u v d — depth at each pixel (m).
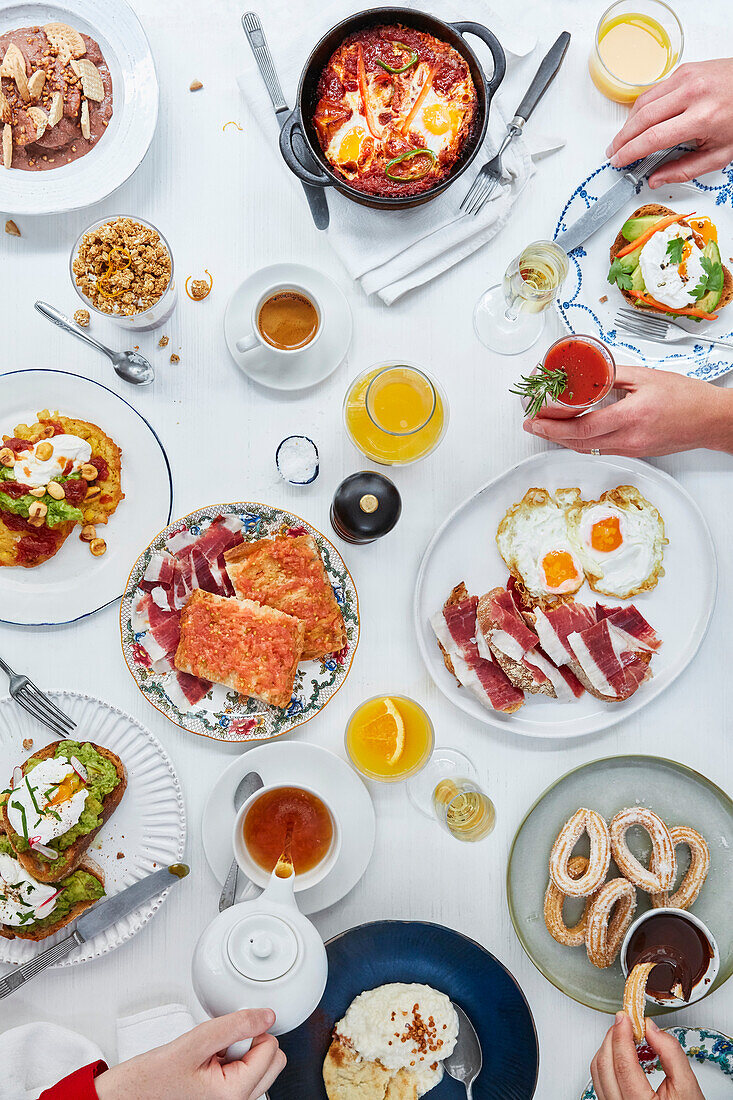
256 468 1.54
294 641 1.44
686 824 1.51
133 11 1.42
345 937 1.42
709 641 1.56
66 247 1.53
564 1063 1.51
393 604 1.54
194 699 1.48
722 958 1.51
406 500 1.55
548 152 1.54
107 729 1.49
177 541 1.47
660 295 1.45
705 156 1.46
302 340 1.47
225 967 1.18
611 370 1.35
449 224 1.51
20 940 1.46
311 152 1.34
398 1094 1.42
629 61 1.50
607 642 1.48
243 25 1.46
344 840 1.48
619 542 1.51
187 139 1.53
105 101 1.46
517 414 1.55
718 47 1.54
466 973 1.45
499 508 1.53
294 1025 1.21
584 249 1.52
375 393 1.43
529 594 1.52
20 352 1.53
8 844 1.41
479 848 1.53
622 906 1.50
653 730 1.55
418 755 1.46
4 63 1.41
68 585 1.50
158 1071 1.16
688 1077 1.30
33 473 1.42
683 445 1.46
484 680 1.49
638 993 1.33
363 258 1.51
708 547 1.51
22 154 1.45
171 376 1.54
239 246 1.54
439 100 1.38
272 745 1.46
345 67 1.37
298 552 1.46
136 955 1.50
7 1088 1.44
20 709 1.49
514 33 1.50
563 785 1.51
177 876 1.45
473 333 1.55
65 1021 1.49
